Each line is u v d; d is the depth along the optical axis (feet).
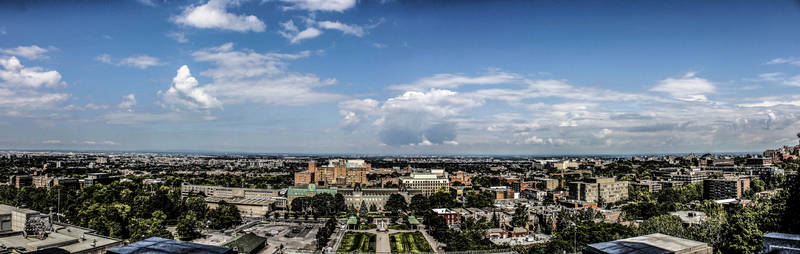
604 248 212.43
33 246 492.13
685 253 210.59
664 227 650.02
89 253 500.74
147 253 173.88
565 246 655.35
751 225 499.51
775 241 166.71
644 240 226.17
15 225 578.66
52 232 577.02
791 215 456.04
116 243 535.60
